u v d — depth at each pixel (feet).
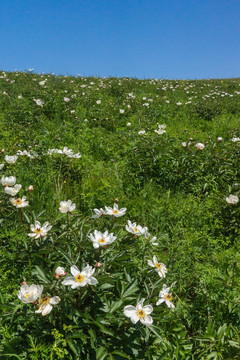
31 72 58.49
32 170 15.07
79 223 9.99
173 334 8.14
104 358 7.03
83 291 7.43
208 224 14.15
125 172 17.81
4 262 8.95
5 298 8.15
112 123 28.19
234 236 13.37
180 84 67.82
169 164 17.84
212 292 9.62
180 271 10.36
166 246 11.68
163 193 16.37
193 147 18.76
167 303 7.75
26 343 7.38
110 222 9.32
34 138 19.26
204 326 8.63
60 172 15.78
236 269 10.61
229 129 32.58
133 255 9.29
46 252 8.61
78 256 8.28
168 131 28.94
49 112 27.37
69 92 41.16
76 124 25.79
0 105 29.58
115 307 7.43
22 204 9.38
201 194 16.39
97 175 17.25
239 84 70.90
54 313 7.25
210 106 39.42
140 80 68.18
